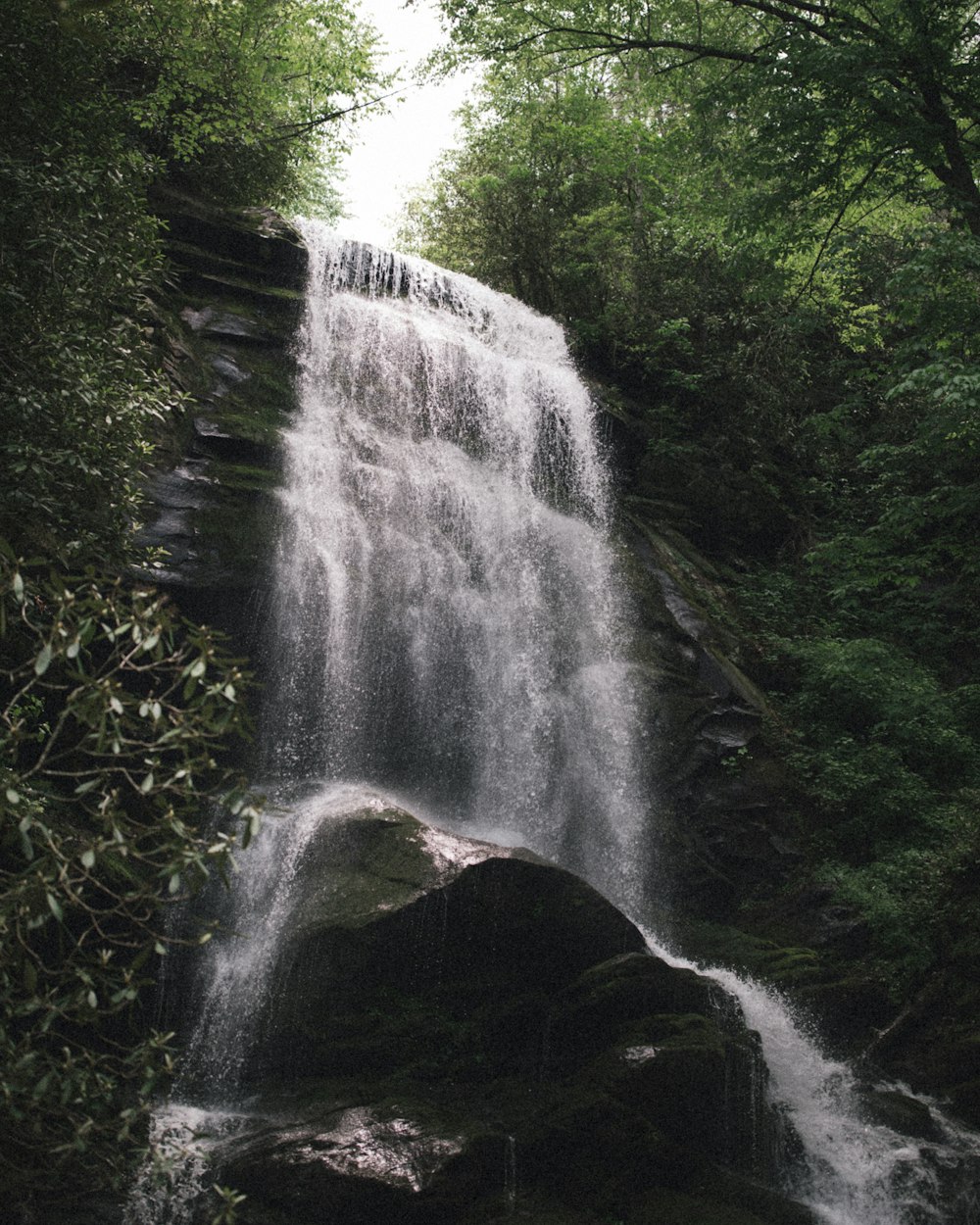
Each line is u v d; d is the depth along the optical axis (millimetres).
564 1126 7730
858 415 22250
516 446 17422
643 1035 8570
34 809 4594
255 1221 6664
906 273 12500
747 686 15812
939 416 13953
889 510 15711
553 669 14406
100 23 12781
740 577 18844
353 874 9297
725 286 21906
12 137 8711
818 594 19188
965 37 13086
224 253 16156
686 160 16359
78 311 8422
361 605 12984
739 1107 8602
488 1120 7832
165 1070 4637
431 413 16484
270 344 15227
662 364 21172
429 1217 6848
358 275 17750
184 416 13117
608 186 22969
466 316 19203
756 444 21000
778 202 14188
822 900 12680
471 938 8891
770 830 13836
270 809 4383
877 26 13938
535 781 13508
